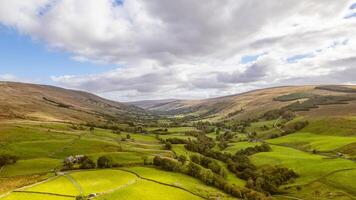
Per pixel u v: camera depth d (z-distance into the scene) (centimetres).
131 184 11069
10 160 13725
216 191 12406
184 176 13625
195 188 11788
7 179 11631
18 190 9850
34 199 8938
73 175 11812
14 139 17538
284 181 16412
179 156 16562
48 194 9406
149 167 14112
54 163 13888
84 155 14625
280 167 17838
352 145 19875
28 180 11319
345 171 15812
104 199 9262
